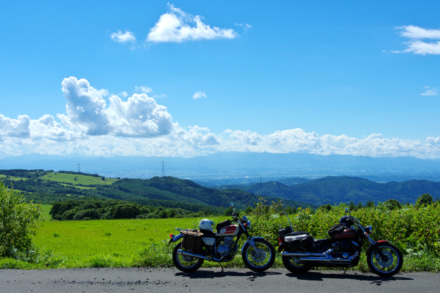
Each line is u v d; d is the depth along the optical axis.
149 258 9.52
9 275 8.27
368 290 6.61
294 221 11.61
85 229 36.53
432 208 11.34
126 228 37.25
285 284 7.11
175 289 6.82
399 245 10.59
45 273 8.50
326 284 7.08
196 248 8.48
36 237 28.81
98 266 9.53
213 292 6.57
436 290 6.61
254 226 11.58
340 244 8.13
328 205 14.95
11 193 12.50
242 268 8.84
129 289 6.85
